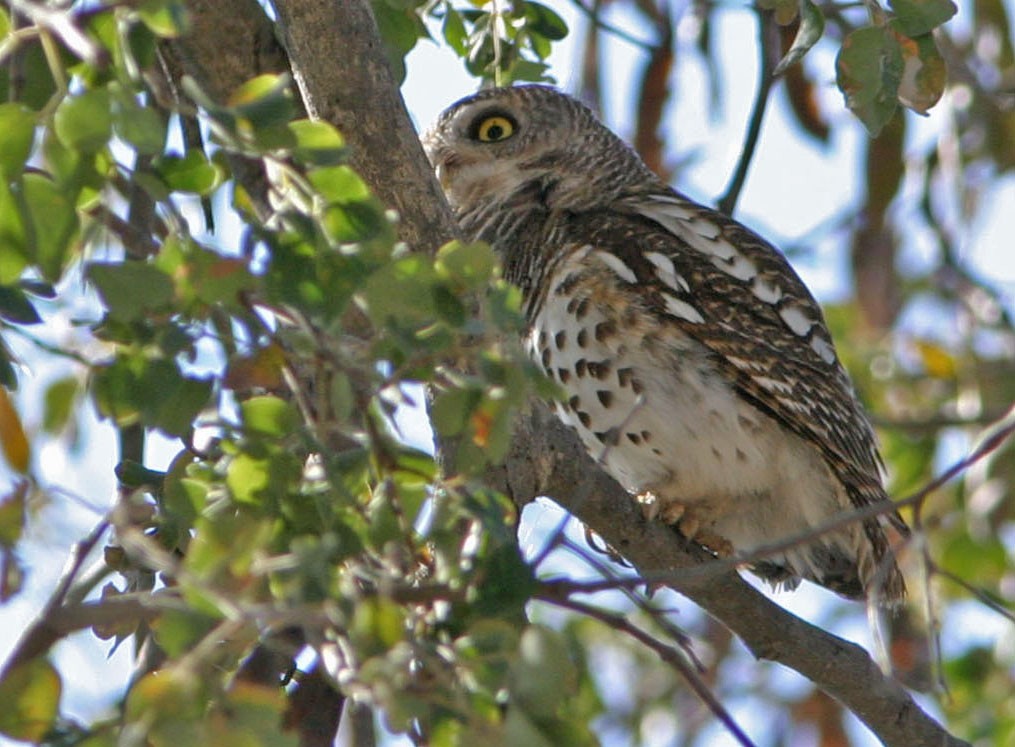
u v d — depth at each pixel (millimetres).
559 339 10242
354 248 5270
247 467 5789
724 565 6336
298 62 7492
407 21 8664
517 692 4930
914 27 7184
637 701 14531
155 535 6504
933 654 6473
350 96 7457
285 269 5266
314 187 5293
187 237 5250
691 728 14359
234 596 4852
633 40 11188
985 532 13828
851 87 7211
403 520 5641
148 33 5086
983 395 15125
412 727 5438
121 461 7094
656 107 12523
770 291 10648
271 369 5719
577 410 10273
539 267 10578
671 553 8992
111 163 5297
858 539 10328
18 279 5266
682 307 10234
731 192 11148
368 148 7535
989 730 13867
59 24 4922
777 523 10570
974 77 13828
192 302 5328
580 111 12133
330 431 5840
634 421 10109
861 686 9055
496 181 11977
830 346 10898
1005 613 6520
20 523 5996
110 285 5102
